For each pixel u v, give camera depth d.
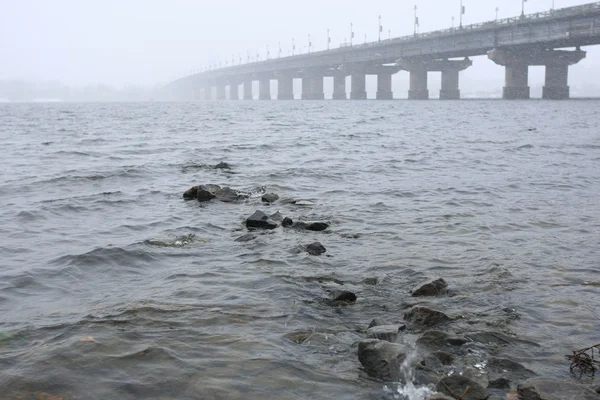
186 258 8.73
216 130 40.41
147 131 39.88
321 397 4.52
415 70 160.50
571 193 14.42
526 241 9.75
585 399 4.40
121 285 7.46
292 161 21.44
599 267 8.21
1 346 5.42
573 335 5.79
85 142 30.66
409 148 26.06
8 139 33.06
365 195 14.37
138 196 14.26
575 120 49.19
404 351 5.09
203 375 4.82
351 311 6.49
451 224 11.08
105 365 4.98
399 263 8.45
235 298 6.84
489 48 129.88
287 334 5.75
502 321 6.15
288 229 10.67
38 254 8.97
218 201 13.61
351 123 48.25
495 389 4.72
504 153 23.61
